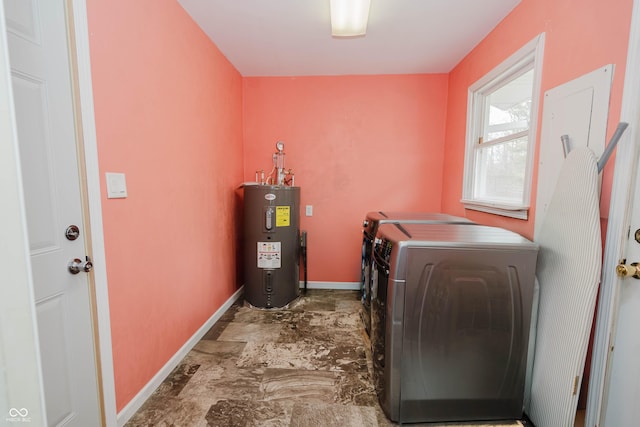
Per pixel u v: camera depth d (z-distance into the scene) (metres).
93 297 1.19
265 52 2.48
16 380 0.51
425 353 1.33
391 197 3.07
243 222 2.90
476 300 1.31
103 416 1.25
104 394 1.25
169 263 1.73
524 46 1.67
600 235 1.10
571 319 1.15
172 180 1.75
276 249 2.66
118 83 1.29
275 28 2.09
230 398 1.53
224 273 2.61
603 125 1.12
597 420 1.14
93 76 1.16
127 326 1.38
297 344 2.07
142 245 1.48
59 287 1.06
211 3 1.79
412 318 1.31
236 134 2.88
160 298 1.64
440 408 1.37
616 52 1.08
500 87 2.10
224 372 1.75
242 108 3.05
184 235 1.90
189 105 1.94
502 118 2.12
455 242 1.28
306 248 3.11
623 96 1.05
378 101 2.99
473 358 1.34
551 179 1.42
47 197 1.01
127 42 1.34
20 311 0.51
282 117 3.06
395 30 2.10
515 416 1.38
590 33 1.20
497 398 1.37
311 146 3.08
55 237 1.04
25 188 0.94
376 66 2.77
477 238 1.35
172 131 1.74
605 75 1.11
